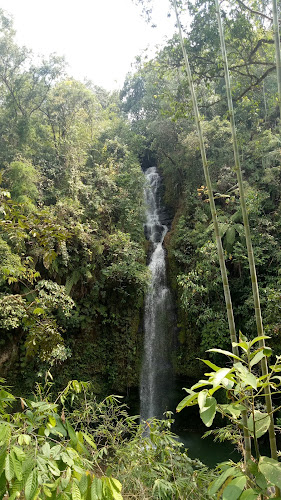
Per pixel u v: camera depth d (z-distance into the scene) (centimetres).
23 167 1258
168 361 1338
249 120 1520
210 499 311
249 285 1212
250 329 1097
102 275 1324
